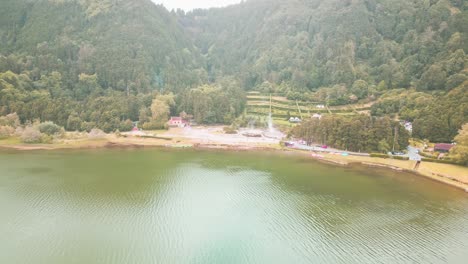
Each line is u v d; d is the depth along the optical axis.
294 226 69.19
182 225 68.88
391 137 129.38
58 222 68.88
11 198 81.50
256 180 99.69
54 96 196.88
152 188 90.94
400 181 99.06
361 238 64.19
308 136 151.00
